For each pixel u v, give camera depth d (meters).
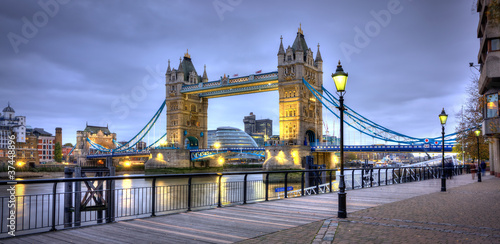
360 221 15.02
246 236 12.45
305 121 138.00
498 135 42.69
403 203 20.86
